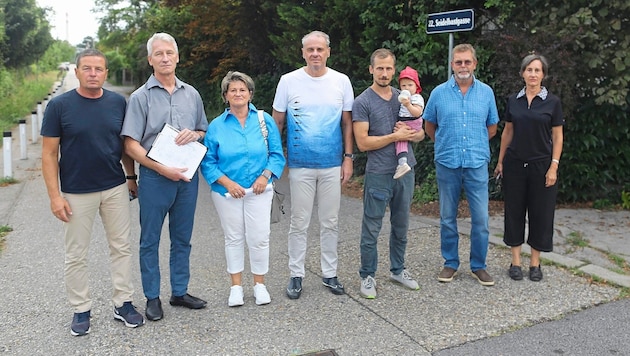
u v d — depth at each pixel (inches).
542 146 181.6
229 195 163.3
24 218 275.4
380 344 145.3
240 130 162.2
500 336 149.4
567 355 139.3
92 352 141.1
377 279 191.2
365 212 173.5
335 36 366.6
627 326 154.2
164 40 148.7
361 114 166.7
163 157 148.7
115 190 148.9
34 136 554.9
